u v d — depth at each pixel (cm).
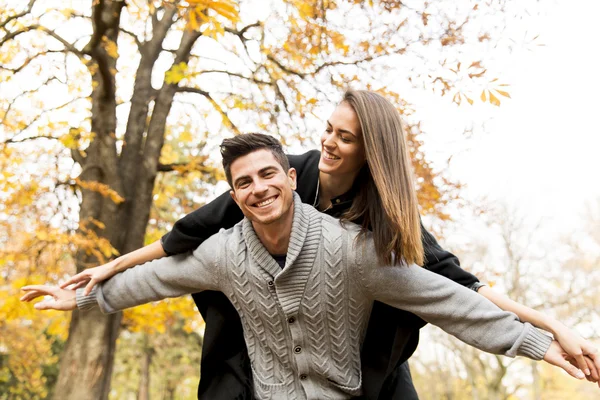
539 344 206
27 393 2073
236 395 235
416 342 235
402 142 219
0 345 1764
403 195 212
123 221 821
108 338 782
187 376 2566
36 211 734
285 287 213
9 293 770
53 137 732
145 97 889
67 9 732
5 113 726
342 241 213
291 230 212
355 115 219
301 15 555
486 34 460
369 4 521
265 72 770
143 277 241
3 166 676
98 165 812
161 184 961
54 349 2200
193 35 815
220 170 838
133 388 3256
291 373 224
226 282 223
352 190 233
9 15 736
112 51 731
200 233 235
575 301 2117
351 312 218
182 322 2200
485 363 2403
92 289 246
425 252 237
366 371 229
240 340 245
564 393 2936
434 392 3225
